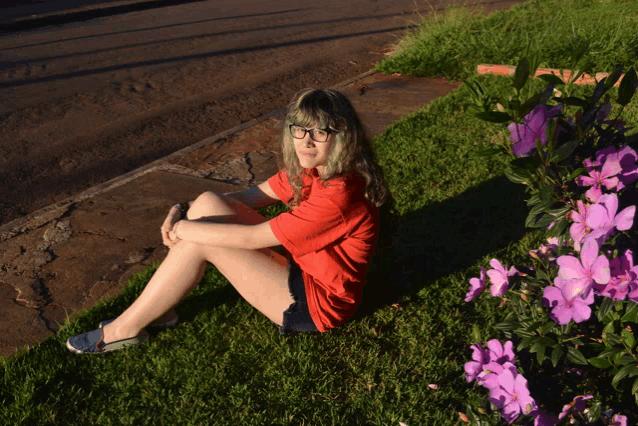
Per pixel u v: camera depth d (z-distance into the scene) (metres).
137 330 2.74
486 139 5.05
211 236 2.44
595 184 1.79
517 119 1.63
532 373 1.94
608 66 6.66
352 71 8.58
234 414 2.43
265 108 6.97
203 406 2.47
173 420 2.42
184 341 2.84
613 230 1.63
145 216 4.13
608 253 1.71
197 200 2.71
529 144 1.71
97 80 8.26
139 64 9.10
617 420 1.79
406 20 12.47
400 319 2.92
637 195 1.87
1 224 4.34
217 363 2.70
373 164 2.33
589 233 1.67
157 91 7.71
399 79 7.71
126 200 4.40
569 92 1.83
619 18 8.54
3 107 7.11
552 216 1.82
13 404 2.44
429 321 2.90
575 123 1.81
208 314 3.02
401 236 3.64
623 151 1.76
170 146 5.84
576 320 1.58
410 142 5.07
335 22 12.52
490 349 1.85
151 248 3.71
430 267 3.33
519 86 1.55
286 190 2.82
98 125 6.46
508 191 4.12
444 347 2.75
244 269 2.56
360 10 14.10
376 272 2.99
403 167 4.55
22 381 2.56
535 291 1.96
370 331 2.86
